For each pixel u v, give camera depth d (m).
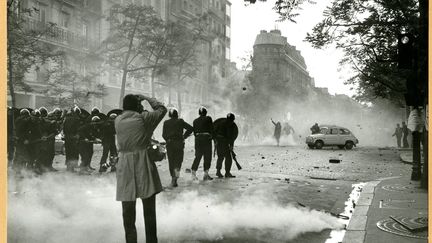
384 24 14.63
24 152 12.45
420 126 11.36
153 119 5.29
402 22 14.46
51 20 36.31
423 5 9.38
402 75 17.25
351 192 9.99
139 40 38.97
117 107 44.66
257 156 22.14
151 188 5.11
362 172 14.68
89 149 13.53
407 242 5.27
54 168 14.40
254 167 16.19
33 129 12.64
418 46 9.59
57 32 35.09
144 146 5.23
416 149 11.58
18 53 24.23
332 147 32.41
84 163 13.48
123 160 5.10
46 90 29.73
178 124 10.77
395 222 6.36
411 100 10.47
